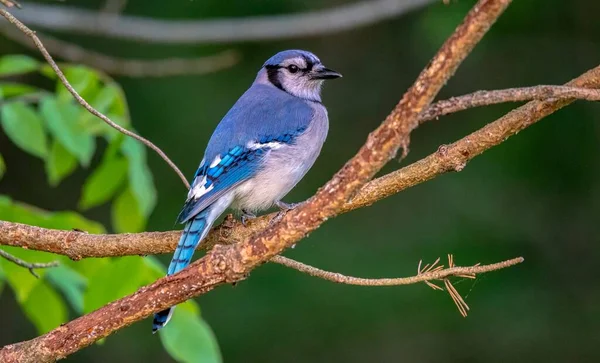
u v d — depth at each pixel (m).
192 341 6.86
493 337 13.04
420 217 13.73
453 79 14.24
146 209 7.63
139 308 5.24
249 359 13.08
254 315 13.20
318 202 4.80
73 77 7.56
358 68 14.71
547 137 13.58
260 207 8.29
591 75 5.53
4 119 7.30
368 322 13.12
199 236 6.87
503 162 13.73
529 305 13.09
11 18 5.81
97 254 6.27
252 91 9.05
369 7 12.27
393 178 6.00
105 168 7.64
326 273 5.59
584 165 13.53
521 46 14.14
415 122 4.39
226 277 5.12
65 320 7.46
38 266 6.25
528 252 13.40
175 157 13.97
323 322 13.16
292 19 12.38
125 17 13.10
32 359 5.29
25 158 14.73
